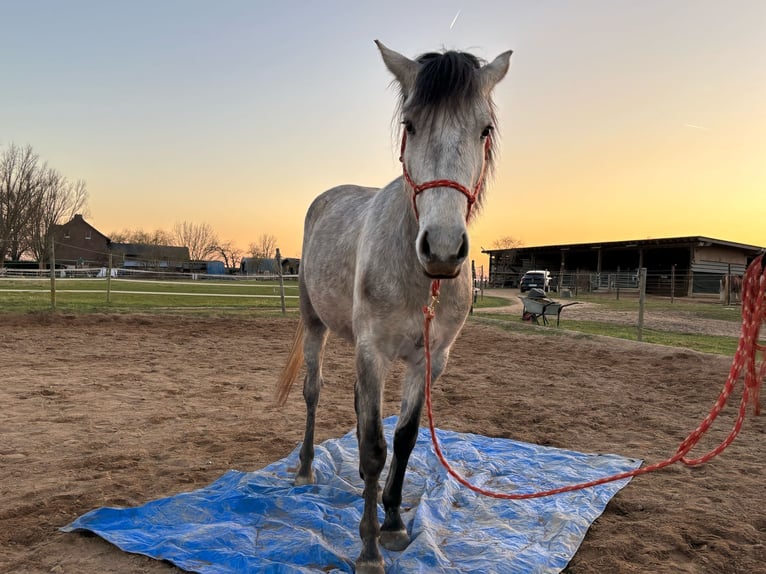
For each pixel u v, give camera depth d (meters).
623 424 5.38
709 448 4.57
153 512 2.98
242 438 4.54
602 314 18.98
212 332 11.51
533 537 2.87
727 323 16.52
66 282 25.36
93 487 3.37
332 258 3.30
